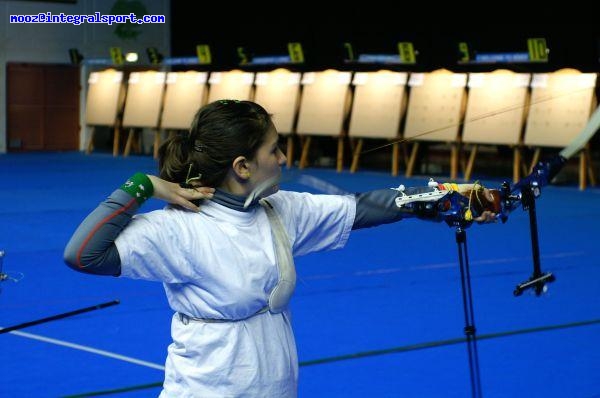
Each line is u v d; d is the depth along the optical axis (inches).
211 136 185.2
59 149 1952.5
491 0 1637.6
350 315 532.7
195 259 183.5
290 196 200.1
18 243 792.3
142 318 524.1
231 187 188.9
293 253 200.8
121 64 1871.3
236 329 187.3
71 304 561.0
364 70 1518.2
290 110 1496.1
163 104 1702.8
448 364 437.4
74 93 1957.4
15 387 402.6
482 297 581.3
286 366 191.9
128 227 181.0
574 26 1535.4
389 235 836.0
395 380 413.4
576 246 780.0
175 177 191.8
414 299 575.2
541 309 547.8
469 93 1294.3
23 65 1909.4
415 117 1355.8
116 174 1422.2
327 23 1812.3
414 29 1712.6
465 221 197.9
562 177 1332.4
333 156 1605.6
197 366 188.7
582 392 399.2
